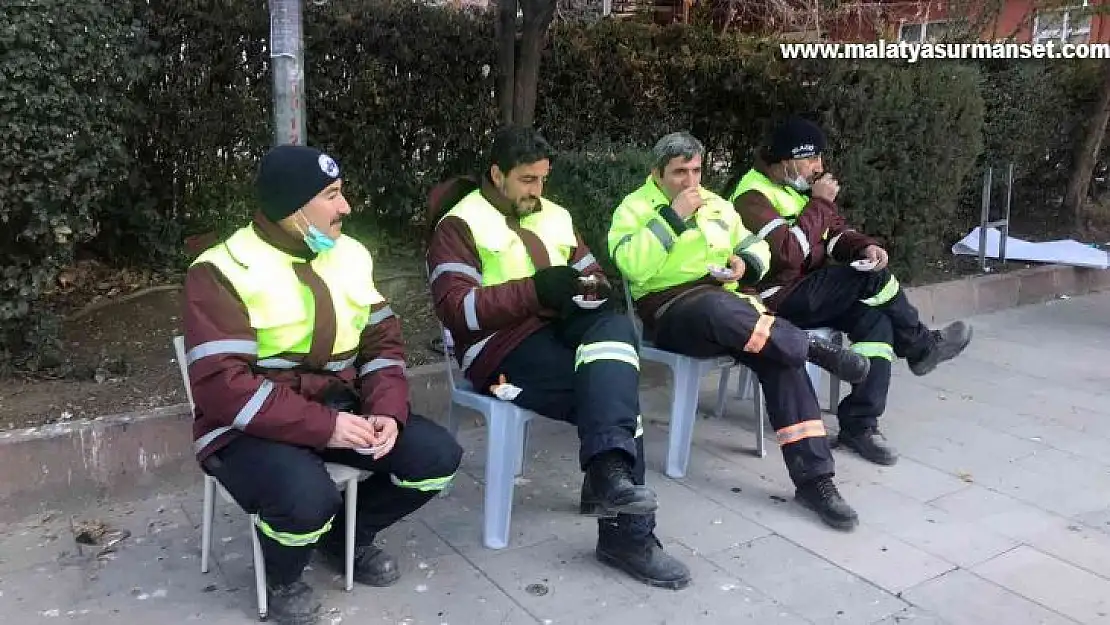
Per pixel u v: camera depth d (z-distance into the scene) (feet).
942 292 20.31
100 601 8.68
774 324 10.55
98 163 11.87
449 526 10.44
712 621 8.57
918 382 16.15
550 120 19.51
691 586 9.18
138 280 15.99
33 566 9.27
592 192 15.05
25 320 12.38
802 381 10.82
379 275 17.21
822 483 10.70
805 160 12.82
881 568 9.62
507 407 9.74
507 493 9.87
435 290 9.98
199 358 7.68
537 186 10.25
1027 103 25.16
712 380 16.17
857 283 12.55
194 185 16.72
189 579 9.12
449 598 8.91
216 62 15.90
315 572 9.35
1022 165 26.27
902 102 18.71
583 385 9.09
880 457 12.46
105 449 10.57
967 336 12.95
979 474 12.16
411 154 18.15
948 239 25.11
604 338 9.22
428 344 14.76
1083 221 28.53
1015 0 31.04
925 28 28.81
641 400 14.93
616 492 8.64
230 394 7.61
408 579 9.25
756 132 20.89
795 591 9.14
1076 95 27.09
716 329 10.72
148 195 16.29
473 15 18.12
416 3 17.47
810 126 12.83
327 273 8.47
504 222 10.26
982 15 27.37
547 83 19.25
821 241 13.38
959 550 10.05
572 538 10.21
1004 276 21.77
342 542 9.12
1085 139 27.40
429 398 13.15
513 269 10.22
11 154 10.89
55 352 12.53
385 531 10.28
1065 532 10.52
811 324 13.11
